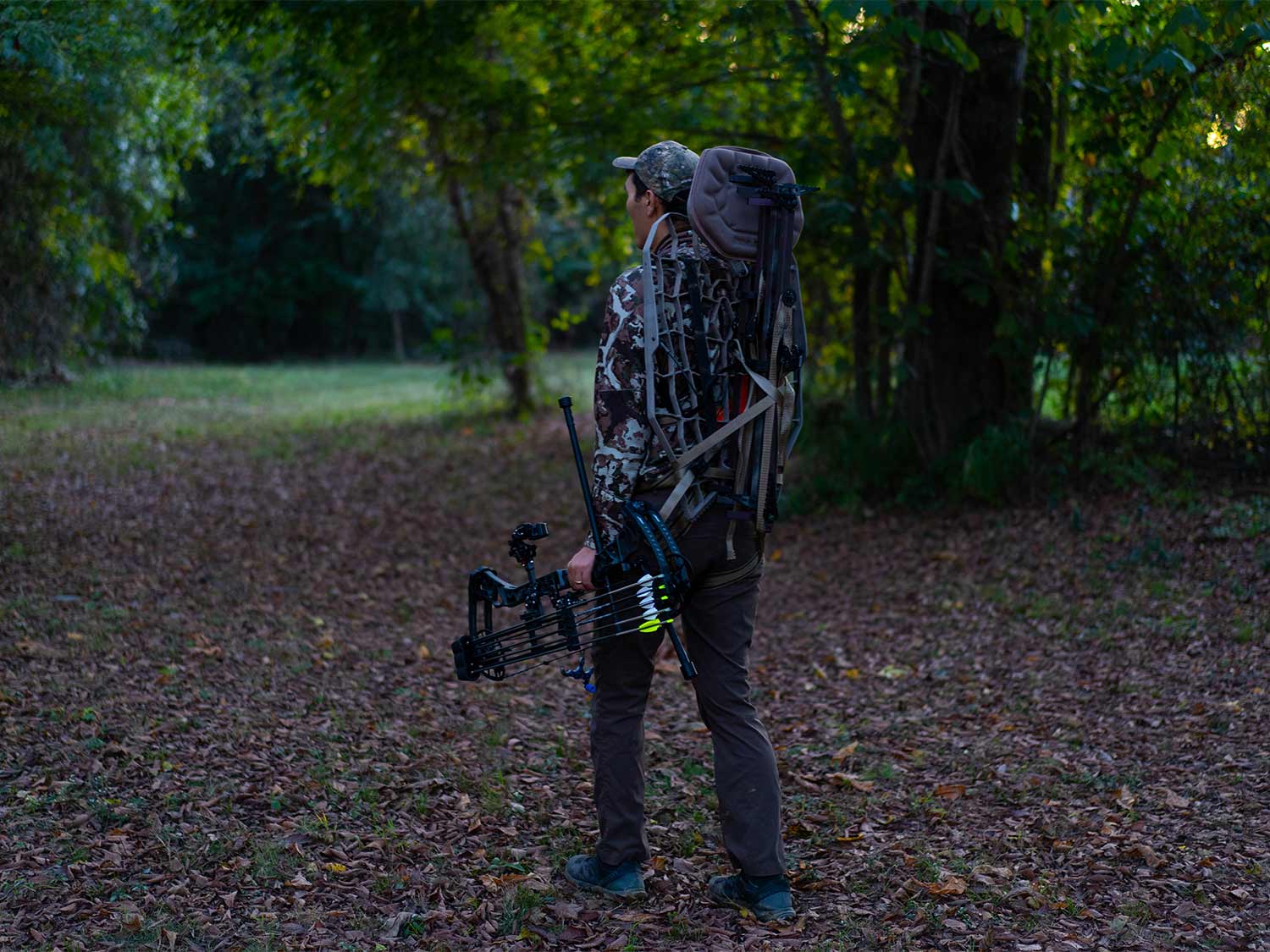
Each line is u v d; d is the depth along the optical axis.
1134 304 6.39
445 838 2.94
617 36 7.77
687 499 2.38
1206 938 2.38
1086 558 5.67
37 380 12.96
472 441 11.00
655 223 2.46
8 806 2.91
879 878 2.71
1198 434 6.49
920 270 7.04
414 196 13.58
